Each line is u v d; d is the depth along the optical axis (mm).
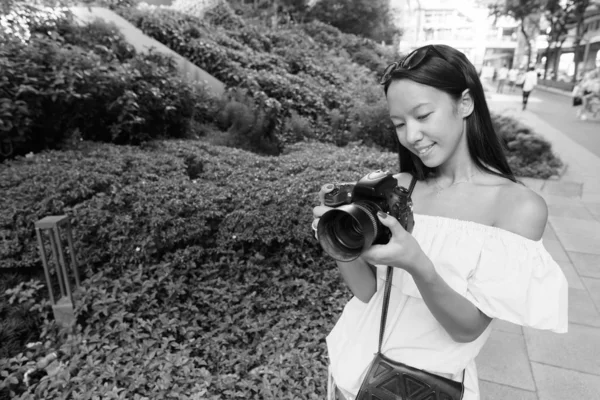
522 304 885
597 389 2201
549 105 15641
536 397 2152
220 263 2898
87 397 1875
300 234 2873
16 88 3611
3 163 3701
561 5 19188
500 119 7531
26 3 5016
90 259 2705
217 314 2623
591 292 3174
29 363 2088
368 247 779
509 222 936
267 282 2887
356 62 13836
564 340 2605
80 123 4316
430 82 895
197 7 10727
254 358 2293
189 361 2189
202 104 5816
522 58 28203
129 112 4391
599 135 9633
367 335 1090
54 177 2898
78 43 5152
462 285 923
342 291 2873
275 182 3209
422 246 989
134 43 6266
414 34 26922
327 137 6500
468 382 1045
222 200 3006
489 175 1021
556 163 6648
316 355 2271
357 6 16844
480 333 951
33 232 2705
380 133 6785
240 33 9672
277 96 6926
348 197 909
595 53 22266
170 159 3623
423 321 1016
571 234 4320
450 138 944
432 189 1110
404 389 961
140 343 2297
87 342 2258
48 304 2459
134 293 2506
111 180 2973
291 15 15047
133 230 2727
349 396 1110
